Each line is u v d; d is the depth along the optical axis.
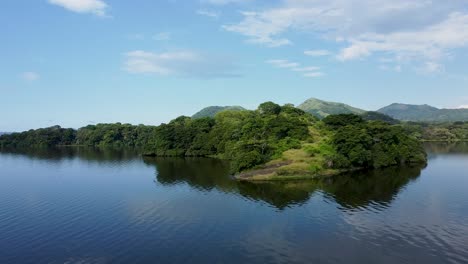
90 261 48.75
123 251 51.91
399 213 68.81
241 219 66.19
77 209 73.56
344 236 57.12
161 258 49.59
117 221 65.38
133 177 112.75
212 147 177.75
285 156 121.00
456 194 84.06
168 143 182.12
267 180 103.00
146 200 81.12
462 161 147.62
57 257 50.00
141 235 58.19
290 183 99.00
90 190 92.69
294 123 154.00
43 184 101.62
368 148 126.88
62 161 160.25
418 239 55.59
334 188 91.94
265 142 130.50
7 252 51.69
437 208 72.12
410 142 144.25
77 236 57.88
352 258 49.28
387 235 57.44
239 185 97.31
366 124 144.25
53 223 64.44
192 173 119.88
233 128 175.38
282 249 52.44
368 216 67.12
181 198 82.75
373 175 111.25
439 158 160.12
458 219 64.94
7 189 94.69
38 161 160.62
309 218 66.31
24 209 73.81
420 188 91.00
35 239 56.62
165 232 59.53
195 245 54.06
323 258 49.22
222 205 76.06
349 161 118.00
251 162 112.94
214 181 103.94
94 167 137.75
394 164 135.12
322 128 172.88
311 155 121.69
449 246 52.91
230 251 51.78
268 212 70.44
